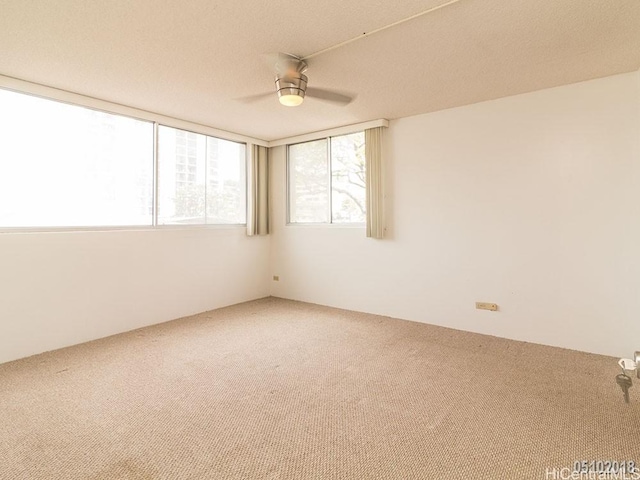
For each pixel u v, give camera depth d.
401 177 4.00
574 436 1.80
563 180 3.07
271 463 1.61
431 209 3.80
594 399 2.18
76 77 2.81
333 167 4.58
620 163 2.83
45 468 1.58
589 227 2.97
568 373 2.56
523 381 2.44
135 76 2.79
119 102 3.42
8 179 2.89
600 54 2.46
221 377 2.52
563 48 2.36
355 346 3.15
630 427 1.87
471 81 2.93
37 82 2.91
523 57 2.49
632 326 2.81
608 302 2.91
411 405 2.12
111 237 3.48
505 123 3.33
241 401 2.18
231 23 2.02
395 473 1.54
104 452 1.69
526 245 3.27
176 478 1.52
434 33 2.15
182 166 4.17
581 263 3.01
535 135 3.18
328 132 4.46
